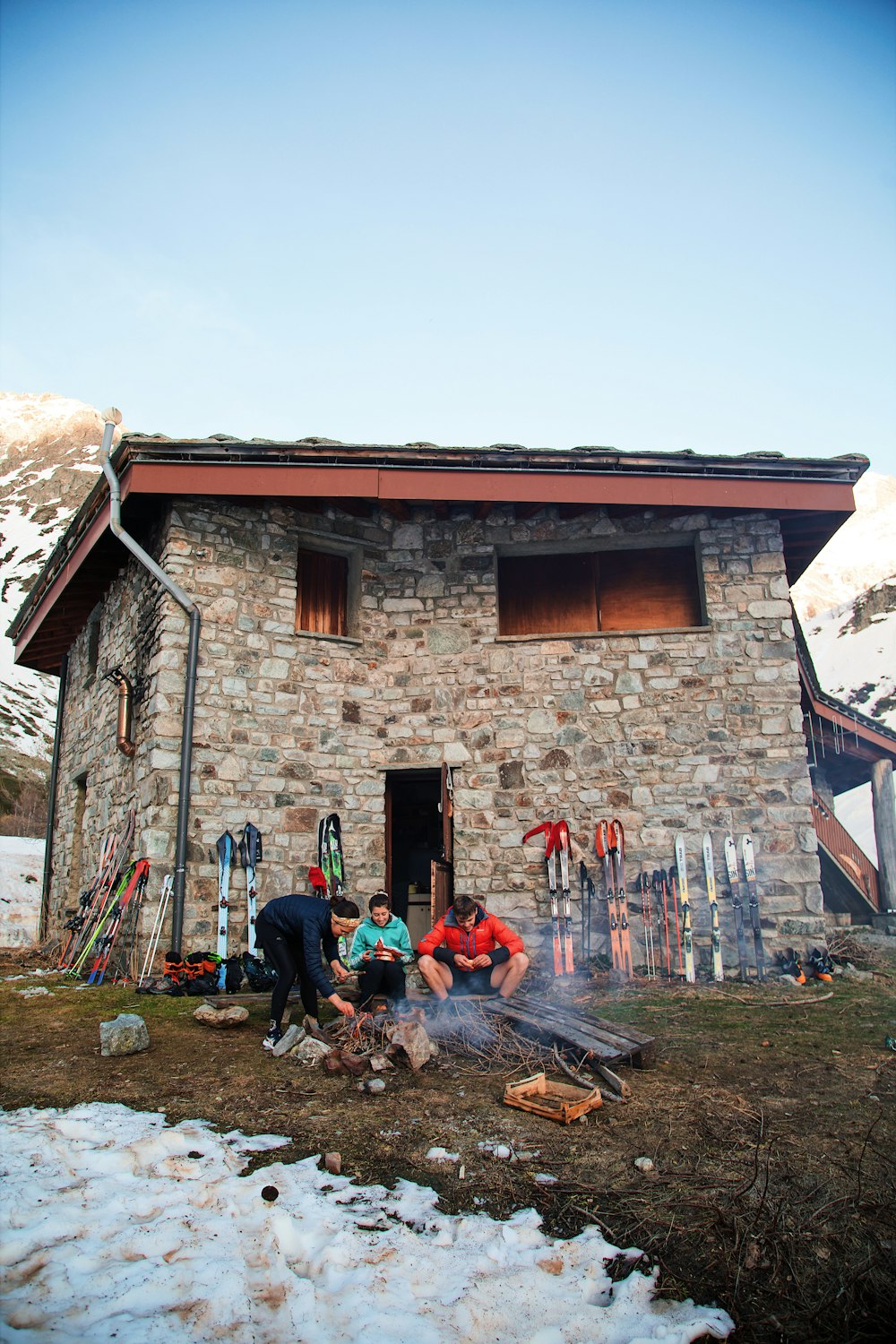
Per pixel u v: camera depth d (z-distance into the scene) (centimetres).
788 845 830
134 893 760
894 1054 501
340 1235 274
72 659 1258
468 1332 234
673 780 851
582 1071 455
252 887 788
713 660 873
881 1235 291
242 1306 235
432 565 933
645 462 820
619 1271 269
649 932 791
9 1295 232
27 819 2566
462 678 902
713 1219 298
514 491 821
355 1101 405
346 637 896
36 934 1394
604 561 927
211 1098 402
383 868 874
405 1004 526
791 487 838
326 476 805
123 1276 242
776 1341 242
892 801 1107
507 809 866
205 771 790
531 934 835
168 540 816
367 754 891
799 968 772
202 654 809
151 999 639
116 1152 324
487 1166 336
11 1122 359
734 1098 416
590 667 885
